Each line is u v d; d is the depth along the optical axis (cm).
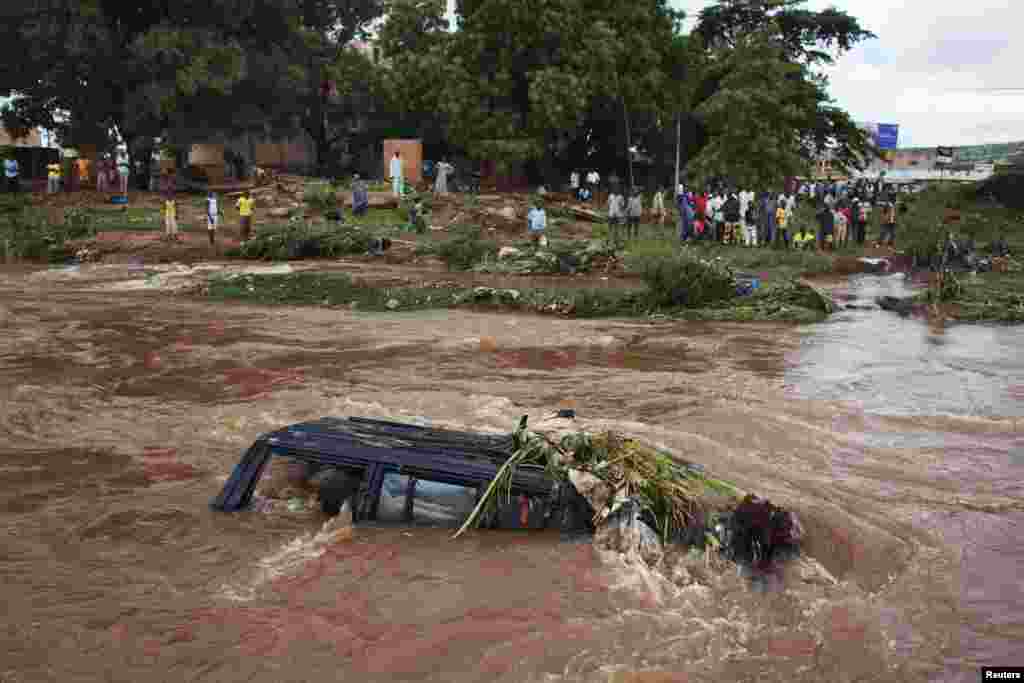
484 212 3350
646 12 4238
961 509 685
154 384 1141
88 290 2156
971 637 466
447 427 888
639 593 496
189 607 484
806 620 477
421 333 1598
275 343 1474
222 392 1095
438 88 4066
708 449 832
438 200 3588
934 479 768
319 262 2617
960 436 928
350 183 3978
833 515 627
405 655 434
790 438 895
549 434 625
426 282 2195
